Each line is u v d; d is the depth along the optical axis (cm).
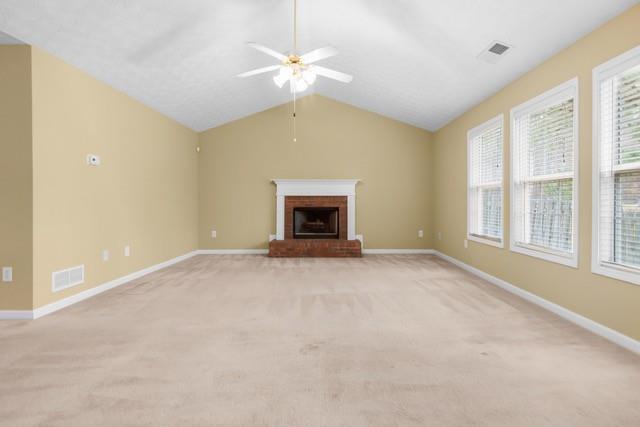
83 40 319
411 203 686
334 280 450
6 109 300
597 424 158
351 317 305
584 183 282
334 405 173
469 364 217
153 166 508
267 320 297
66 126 340
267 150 677
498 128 440
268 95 607
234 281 444
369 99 617
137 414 165
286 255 637
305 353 232
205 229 675
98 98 387
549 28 289
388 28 365
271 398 179
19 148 300
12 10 267
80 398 178
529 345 246
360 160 682
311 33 391
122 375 202
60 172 332
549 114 339
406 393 184
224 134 674
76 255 353
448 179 606
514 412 167
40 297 309
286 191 670
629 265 247
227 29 360
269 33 383
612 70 255
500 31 316
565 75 308
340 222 673
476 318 303
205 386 190
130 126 450
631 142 247
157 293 385
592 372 206
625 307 244
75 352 233
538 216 359
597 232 269
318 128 678
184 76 441
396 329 276
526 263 367
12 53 300
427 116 608
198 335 263
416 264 567
